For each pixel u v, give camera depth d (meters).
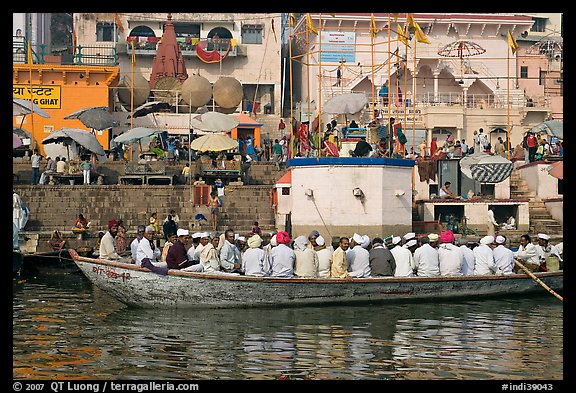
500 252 22.08
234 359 14.70
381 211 28.97
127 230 31.39
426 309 20.05
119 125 44.06
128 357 14.84
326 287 19.91
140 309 19.48
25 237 28.62
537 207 33.47
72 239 29.42
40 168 36.03
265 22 53.94
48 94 42.22
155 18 53.28
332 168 28.91
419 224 30.47
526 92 53.22
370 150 30.19
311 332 17.11
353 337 16.66
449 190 33.25
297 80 55.75
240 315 18.94
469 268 22.05
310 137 32.84
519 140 48.78
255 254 19.86
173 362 14.46
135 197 32.81
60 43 63.12
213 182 35.09
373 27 31.59
